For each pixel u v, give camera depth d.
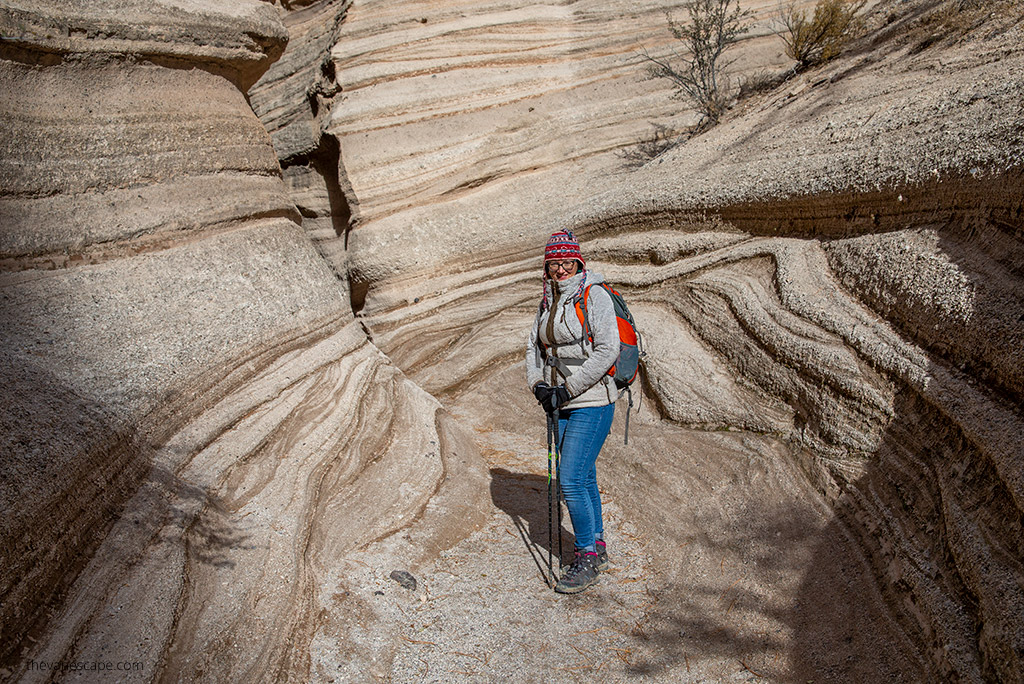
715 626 3.62
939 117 5.57
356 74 10.30
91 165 5.30
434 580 4.03
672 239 7.60
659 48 11.16
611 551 4.48
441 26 10.70
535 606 3.89
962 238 4.60
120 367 4.03
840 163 6.14
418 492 4.64
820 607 3.60
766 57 10.88
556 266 3.93
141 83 6.02
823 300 5.40
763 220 6.85
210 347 4.61
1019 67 5.37
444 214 9.83
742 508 4.51
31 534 2.72
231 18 6.71
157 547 3.29
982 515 3.09
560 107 10.77
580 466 3.94
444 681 3.28
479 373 7.94
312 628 3.40
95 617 2.84
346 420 4.82
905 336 4.56
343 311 6.13
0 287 4.21
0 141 4.61
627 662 3.42
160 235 5.53
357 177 9.92
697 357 6.03
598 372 3.80
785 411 5.08
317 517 4.10
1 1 4.88
